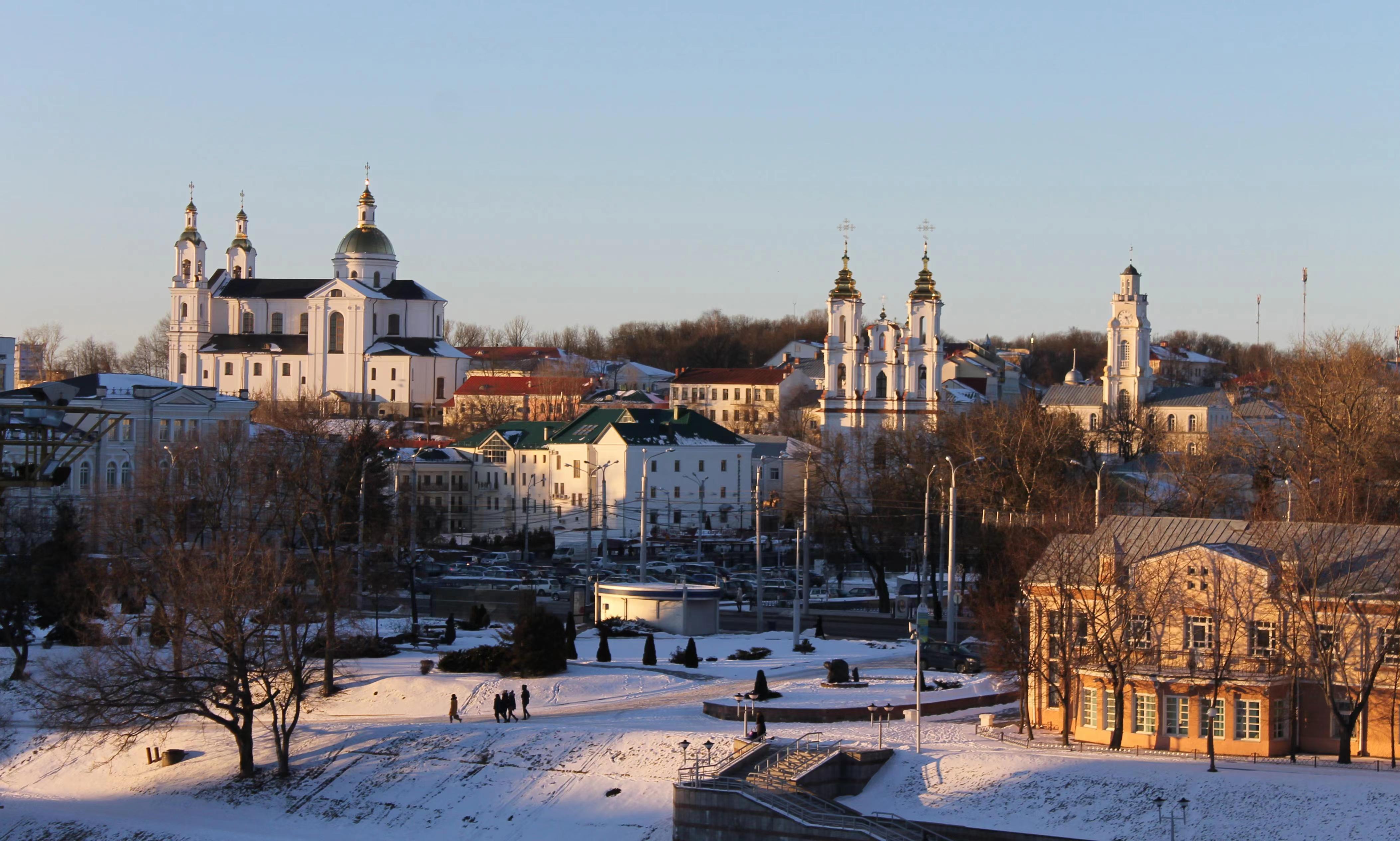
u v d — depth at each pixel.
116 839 88.69
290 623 102.62
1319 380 159.88
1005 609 95.31
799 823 76.19
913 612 136.38
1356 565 84.25
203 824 90.88
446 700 107.69
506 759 91.69
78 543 131.12
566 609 149.38
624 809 84.38
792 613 150.75
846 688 104.62
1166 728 84.12
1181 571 84.88
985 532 150.75
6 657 119.12
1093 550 89.62
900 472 176.25
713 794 78.88
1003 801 78.19
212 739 102.12
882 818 77.00
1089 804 76.50
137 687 95.56
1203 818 73.81
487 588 165.88
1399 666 80.00
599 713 101.62
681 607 131.00
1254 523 90.12
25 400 73.50
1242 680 81.81
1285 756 81.69
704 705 98.75
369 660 120.06
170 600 109.44
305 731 100.88
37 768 101.81
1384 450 147.12
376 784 92.31
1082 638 88.44
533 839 83.88
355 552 132.12
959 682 106.31
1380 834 70.38
